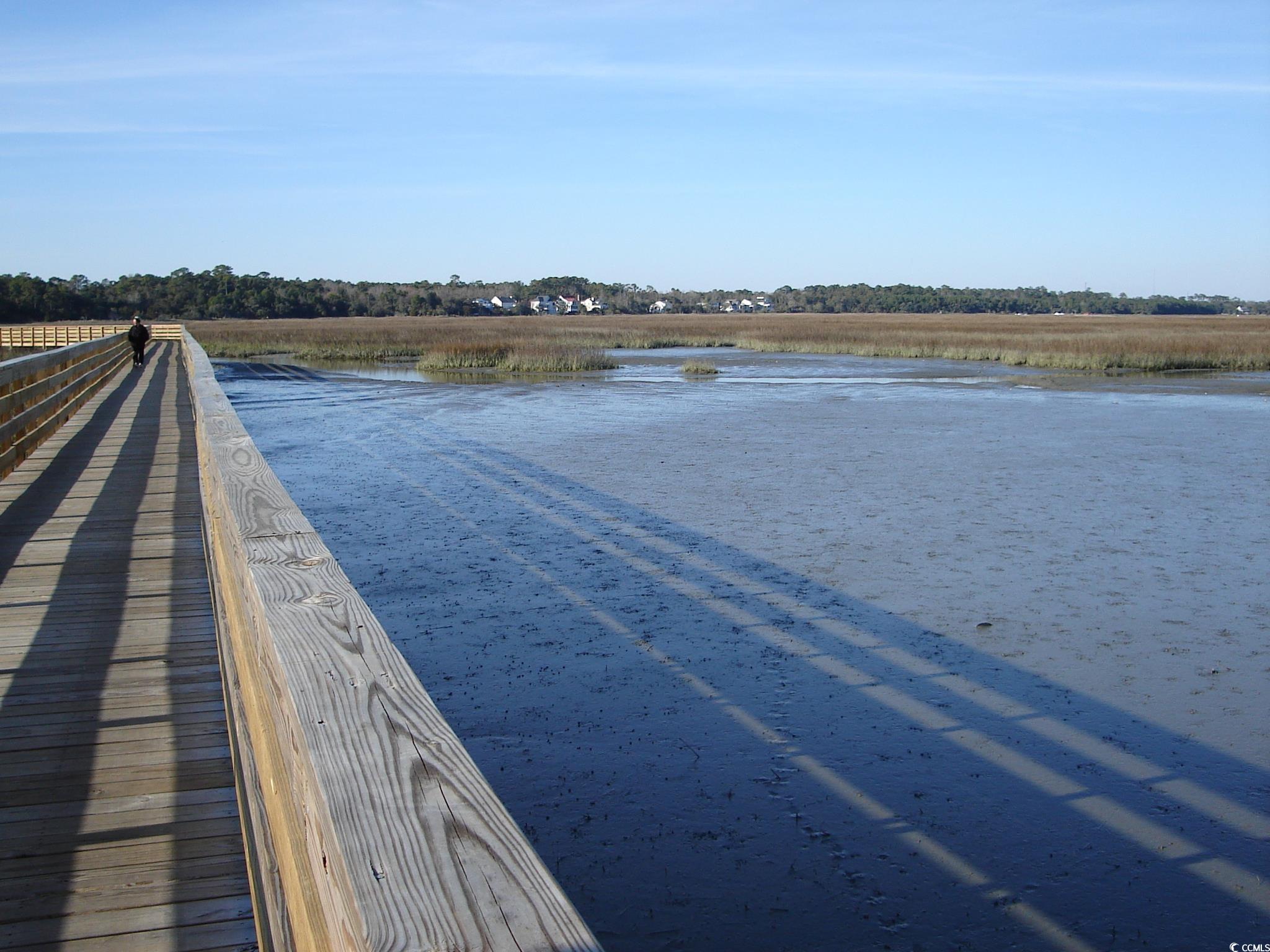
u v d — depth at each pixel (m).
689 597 7.50
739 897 3.95
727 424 17.67
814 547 8.93
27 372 9.22
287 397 22.94
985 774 4.89
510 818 0.93
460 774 1.00
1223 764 4.99
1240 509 10.53
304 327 72.94
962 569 8.25
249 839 2.19
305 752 1.07
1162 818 4.50
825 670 6.15
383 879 0.83
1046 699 5.75
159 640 4.45
